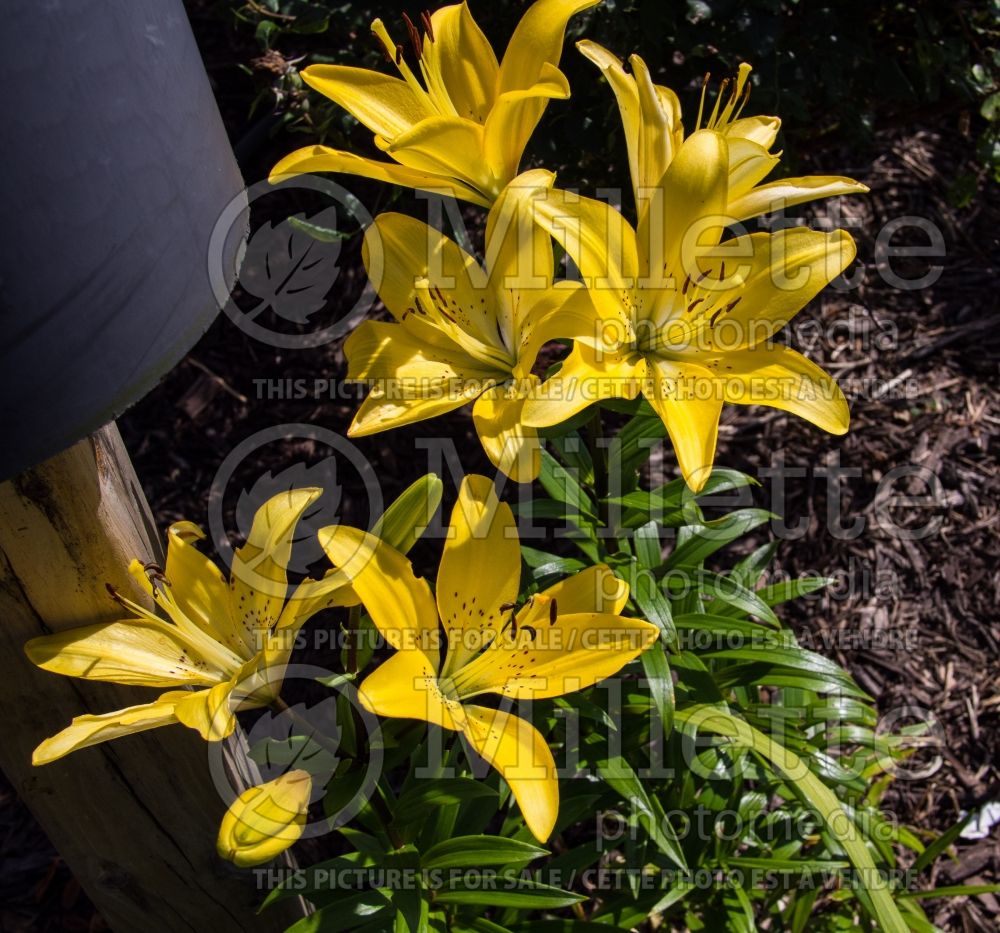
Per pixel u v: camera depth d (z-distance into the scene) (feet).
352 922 2.19
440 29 2.08
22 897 3.48
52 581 1.87
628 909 2.68
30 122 1.22
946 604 4.14
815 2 3.52
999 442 4.47
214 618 1.96
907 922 2.95
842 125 4.03
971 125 5.18
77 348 1.32
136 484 1.98
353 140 4.00
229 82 4.89
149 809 2.26
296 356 4.39
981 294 4.83
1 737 2.10
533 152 3.50
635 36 3.39
